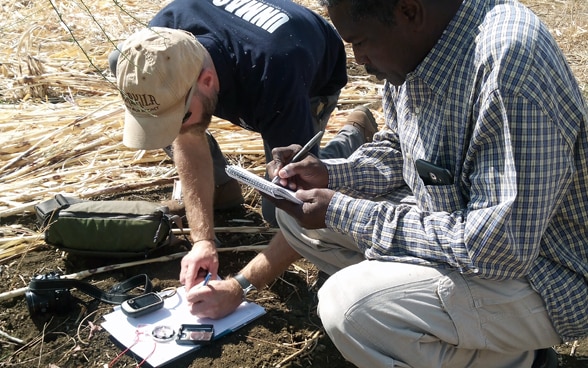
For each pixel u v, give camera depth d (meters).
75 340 2.89
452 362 2.40
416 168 2.37
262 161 4.29
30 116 4.62
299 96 2.93
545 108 2.04
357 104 5.16
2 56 5.57
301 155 2.79
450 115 2.25
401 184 2.94
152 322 2.88
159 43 2.74
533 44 2.06
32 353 2.85
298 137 2.96
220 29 3.01
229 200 3.76
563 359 2.87
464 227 2.19
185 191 3.13
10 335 2.94
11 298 3.10
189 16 3.10
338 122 4.76
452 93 2.22
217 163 3.62
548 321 2.36
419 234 2.27
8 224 3.64
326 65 3.39
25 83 5.01
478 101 2.12
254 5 3.12
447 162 2.33
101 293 3.07
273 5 3.18
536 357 2.56
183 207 3.66
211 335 2.79
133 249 3.29
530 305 2.32
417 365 2.33
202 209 3.09
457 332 2.30
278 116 2.96
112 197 3.88
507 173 2.07
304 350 2.88
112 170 4.09
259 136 4.48
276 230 3.62
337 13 2.21
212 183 3.17
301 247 2.82
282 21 3.05
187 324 2.84
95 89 5.12
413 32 2.19
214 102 2.92
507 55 2.04
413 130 2.45
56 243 3.31
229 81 2.97
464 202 2.32
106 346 2.85
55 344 2.89
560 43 6.39
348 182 2.84
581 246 2.32
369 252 2.36
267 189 2.43
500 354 2.46
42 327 2.97
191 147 3.16
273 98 2.92
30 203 3.72
